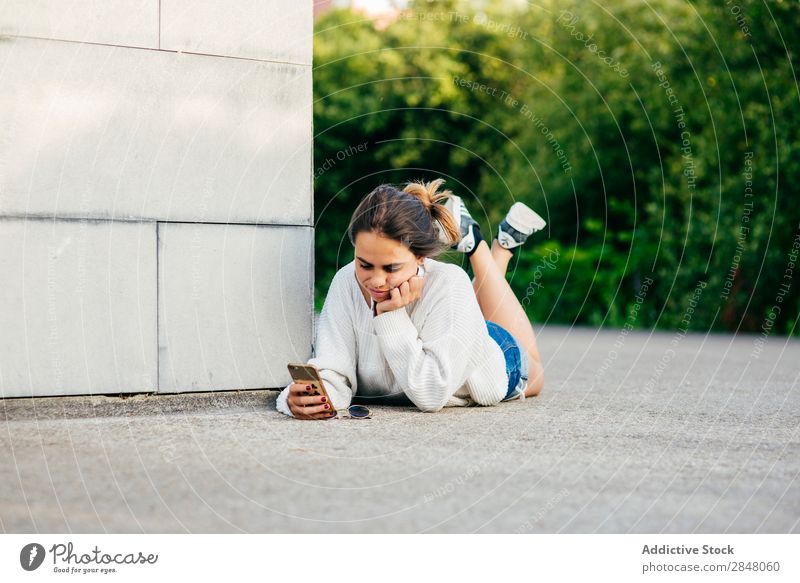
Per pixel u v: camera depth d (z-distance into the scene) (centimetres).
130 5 279
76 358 273
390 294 270
